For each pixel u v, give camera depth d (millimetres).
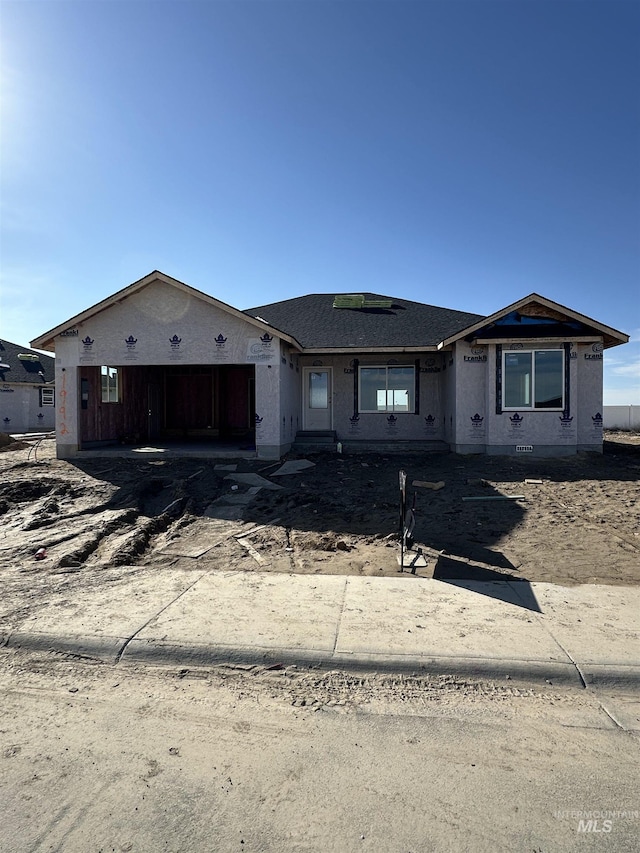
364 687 3859
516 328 14375
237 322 14312
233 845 2414
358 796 2738
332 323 18484
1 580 6027
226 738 3260
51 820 2572
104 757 3070
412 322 18109
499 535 7730
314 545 7453
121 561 6812
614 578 5992
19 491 10539
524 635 4480
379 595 5465
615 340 14578
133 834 2480
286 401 15375
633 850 2385
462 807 2656
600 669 3932
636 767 2975
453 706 3617
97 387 16344
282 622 4770
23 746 3178
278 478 12094
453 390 15445
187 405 21453
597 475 12000
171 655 4285
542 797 2727
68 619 4863
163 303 14500
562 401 14273
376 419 17734
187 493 10484
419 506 9422
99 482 11344
